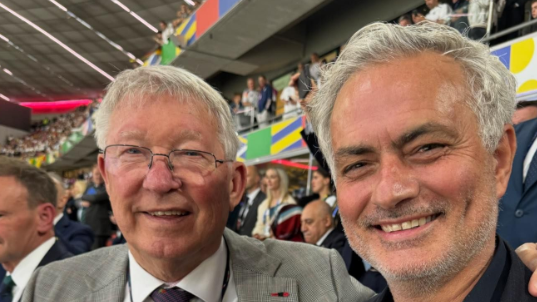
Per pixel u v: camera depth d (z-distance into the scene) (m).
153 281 1.24
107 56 18.52
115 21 15.41
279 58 9.05
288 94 6.68
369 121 0.80
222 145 1.23
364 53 0.84
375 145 0.79
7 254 1.78
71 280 1.35
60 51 18.91
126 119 1.16
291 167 6.30
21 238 1.78
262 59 8.91
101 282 1.33
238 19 6.91
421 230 0.77
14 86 23.69
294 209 3.46
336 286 1.34
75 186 6.11
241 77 10.52
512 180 1.60
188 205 1.15
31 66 21.00
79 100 25.31
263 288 1.30
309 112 1.05
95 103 15.41
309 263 1.42
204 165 1.17
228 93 11.00
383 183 0.78
